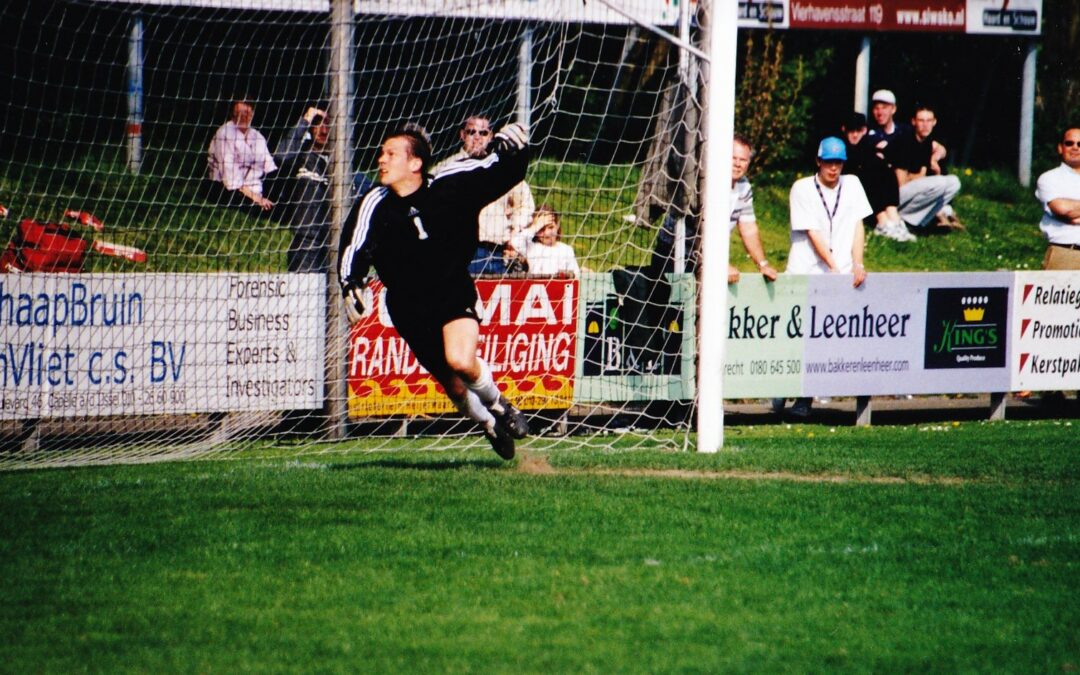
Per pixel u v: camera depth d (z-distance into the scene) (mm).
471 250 15727
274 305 22016
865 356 24844
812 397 24859
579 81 39438
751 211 24375
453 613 11672
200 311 21500
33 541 13969
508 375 22672
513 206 23984
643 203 24375
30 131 32281
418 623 11383
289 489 16703
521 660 10500
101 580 12609
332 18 22766
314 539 14078
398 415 22797
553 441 22047
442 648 10758
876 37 51156
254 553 13531
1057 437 22453
